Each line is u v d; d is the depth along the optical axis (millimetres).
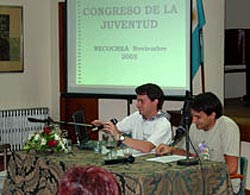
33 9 7723
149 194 2781
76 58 4844
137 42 4605
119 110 6691
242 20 8336
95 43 4762
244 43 6691
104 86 4746
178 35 4461
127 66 4656
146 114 3742
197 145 3668
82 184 1630
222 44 6180
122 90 4676
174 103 6008
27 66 7723
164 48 4516
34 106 7836
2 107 7480
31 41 7742
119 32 4668
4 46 7441
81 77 4832
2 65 7438
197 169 2992
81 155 3393
